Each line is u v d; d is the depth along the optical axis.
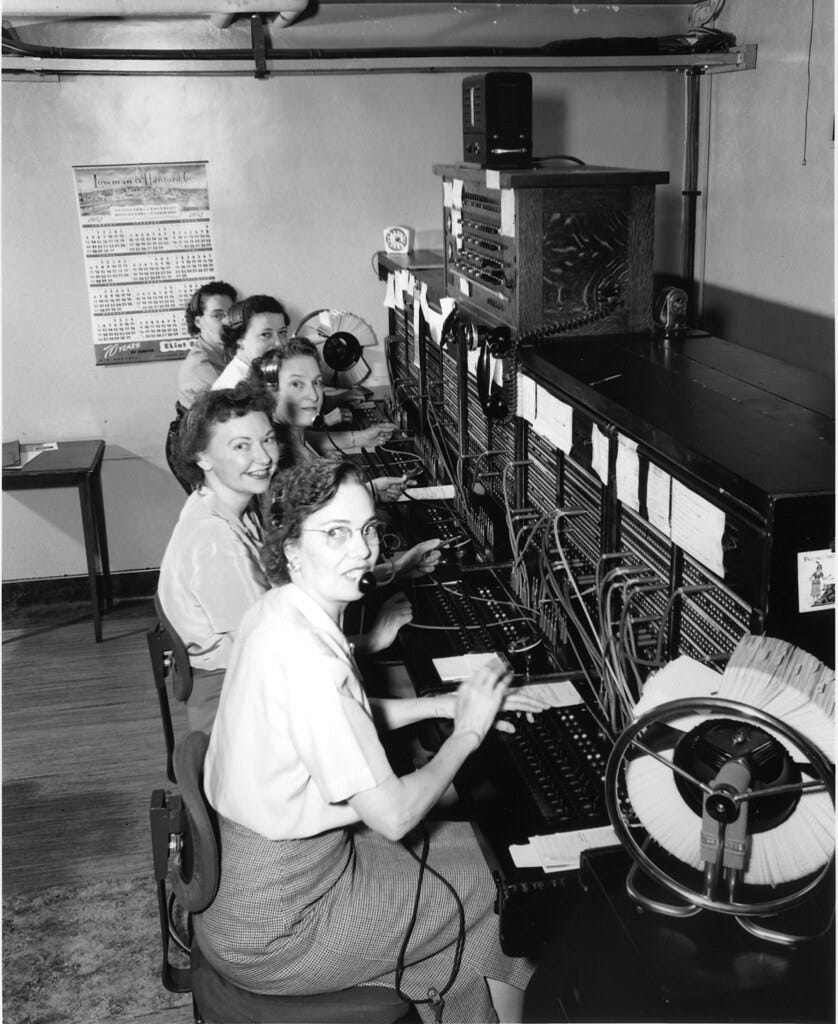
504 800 1.77
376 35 4.15
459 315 3.04
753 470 1.49
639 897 1.44
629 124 4.34
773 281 3.86
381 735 2.00
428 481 3.54
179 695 2.37
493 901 1.76
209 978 1.79
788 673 1.29
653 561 1.88
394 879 1.75
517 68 4.20
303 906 1.68
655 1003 1.34
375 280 4.53
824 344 3.56
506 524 2.76
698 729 1.34
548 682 2.09
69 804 3.09
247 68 4.14
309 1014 1.71
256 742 1.65
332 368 4.29
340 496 1.66
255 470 2.38
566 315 2.48
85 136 4.16
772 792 1.26
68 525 4.61
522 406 2.50
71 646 4.24
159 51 3.92
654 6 4.21
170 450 3.96
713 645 1.68
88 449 4.37
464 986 1.74
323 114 4.26
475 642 2.29
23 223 4.21
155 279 4.37
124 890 2.68
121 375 4.47
